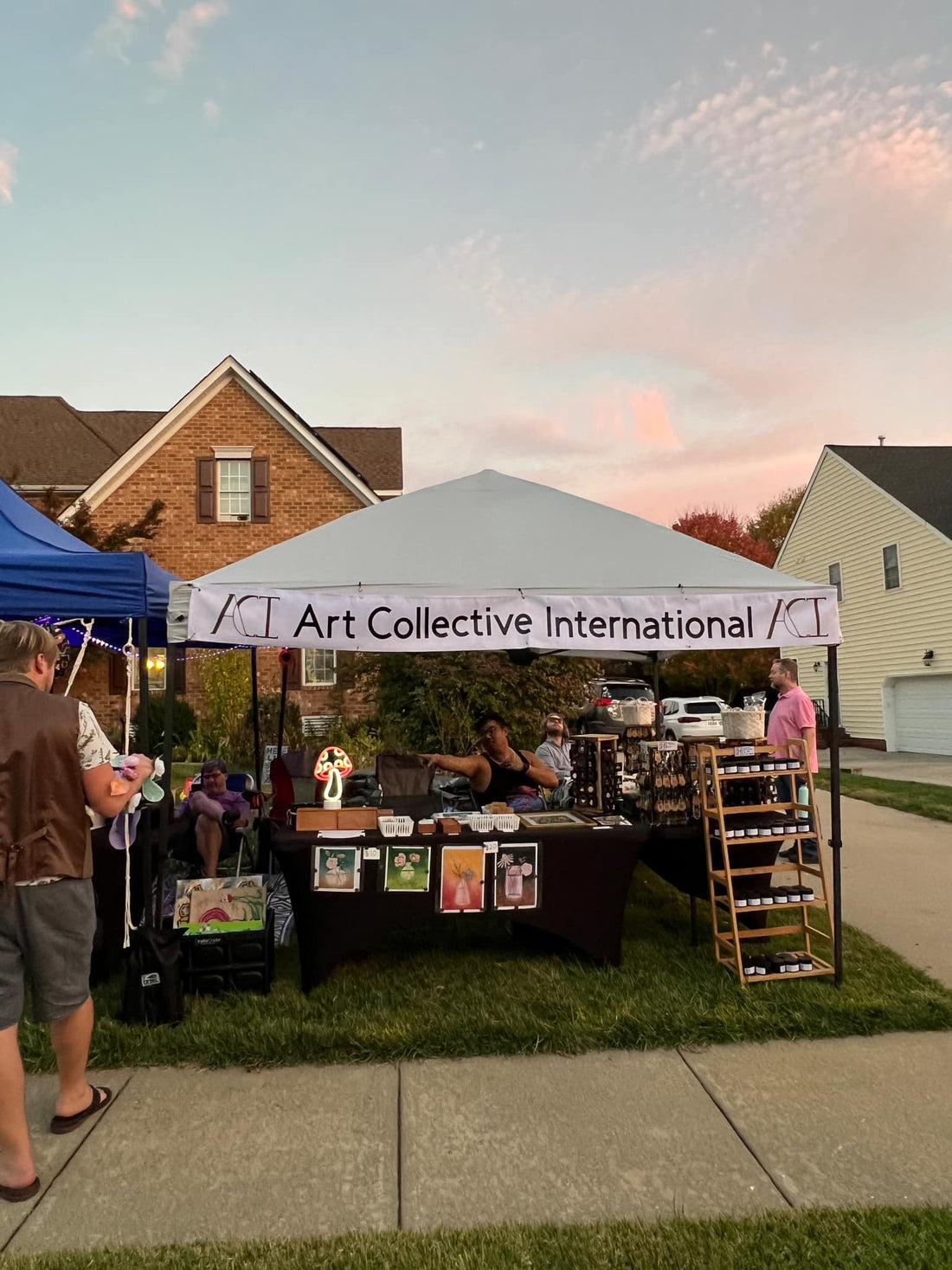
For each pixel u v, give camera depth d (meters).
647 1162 2.98
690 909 5.50
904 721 21.61
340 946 4.33
